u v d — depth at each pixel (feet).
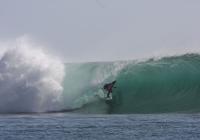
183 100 550.36
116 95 548.72
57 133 402.31
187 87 555.69
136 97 550.77
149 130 408.46
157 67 564.30
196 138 377.30
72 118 482.28
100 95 548.31
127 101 547.08
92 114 520.42
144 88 555.69
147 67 565.12
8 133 405.39
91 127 425.28
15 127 431.43
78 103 549.54
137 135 390.42
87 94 554.87
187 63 564.71
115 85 556.51
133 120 460.55
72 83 563.89
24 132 408.46
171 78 558.97
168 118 472.03
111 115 505.25
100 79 568.41
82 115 509.35
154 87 556.92
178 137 381.40
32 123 451.94
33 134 399.85
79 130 412.36
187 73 560.20
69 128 422.00
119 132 401.90
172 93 553.64
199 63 563.89
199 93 552.00
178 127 418.92
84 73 573.74
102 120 463.83
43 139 382.22
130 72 563.07
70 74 569.64
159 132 399.85
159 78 559.79
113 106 542.16
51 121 463.42
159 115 499.10
